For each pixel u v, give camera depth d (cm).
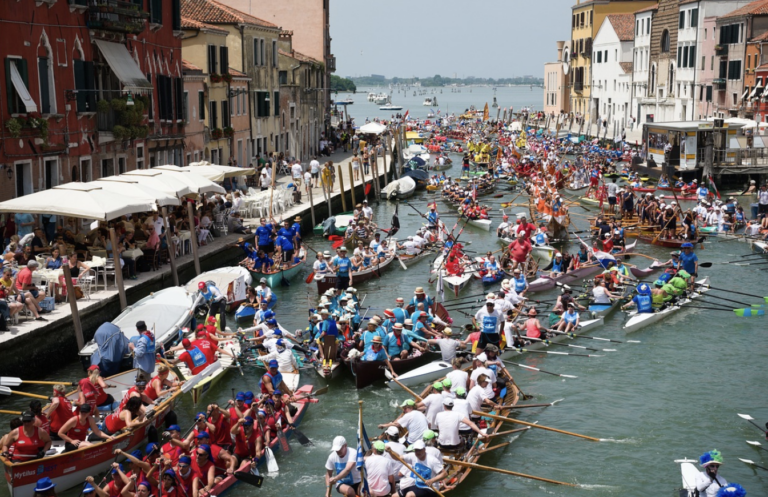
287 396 2194
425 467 1684
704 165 6200
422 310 2656
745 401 2347
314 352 2570
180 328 2606
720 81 8006
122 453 1688
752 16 7500
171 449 1769
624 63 11469
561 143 10088
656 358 2689
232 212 4212
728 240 4525
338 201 5594
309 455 2008
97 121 3703
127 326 2514
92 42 3675
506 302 2766
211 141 5541
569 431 2164
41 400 2231
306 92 8238
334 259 3494
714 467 1639
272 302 3222
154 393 2091
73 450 1759
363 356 2450
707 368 2602
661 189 6322
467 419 1914
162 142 4569
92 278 2731
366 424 2177
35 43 3178
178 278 3291
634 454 2034
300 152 8019
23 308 2453
